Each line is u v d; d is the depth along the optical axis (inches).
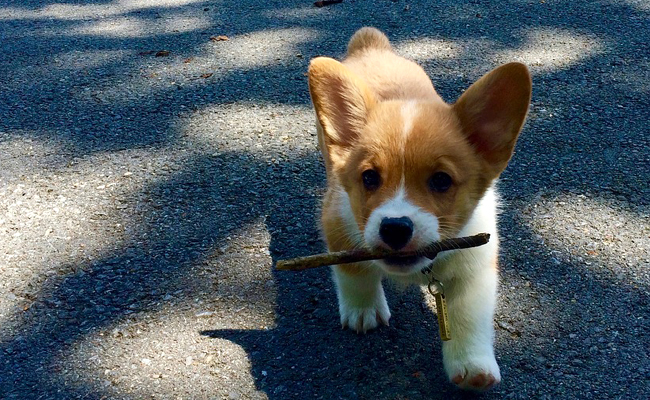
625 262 27.4
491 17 51.4
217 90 43.9
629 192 31.5
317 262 21.6
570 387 22.2
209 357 24.1
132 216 32.1
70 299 27.1
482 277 23.5
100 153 37.4
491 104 22.3
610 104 38.8
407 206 21.0
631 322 24.6
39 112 42.1
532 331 24.6
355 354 24.1
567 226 29.7
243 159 36.3
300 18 54.4
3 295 27.3
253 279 27.9
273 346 24.6
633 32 47.1
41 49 51.5
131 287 27.7
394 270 21.6
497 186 32.5
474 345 22.5
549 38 47.3
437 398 22.2
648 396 21.6
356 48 33.0
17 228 31.4
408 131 21.9
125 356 24.3
